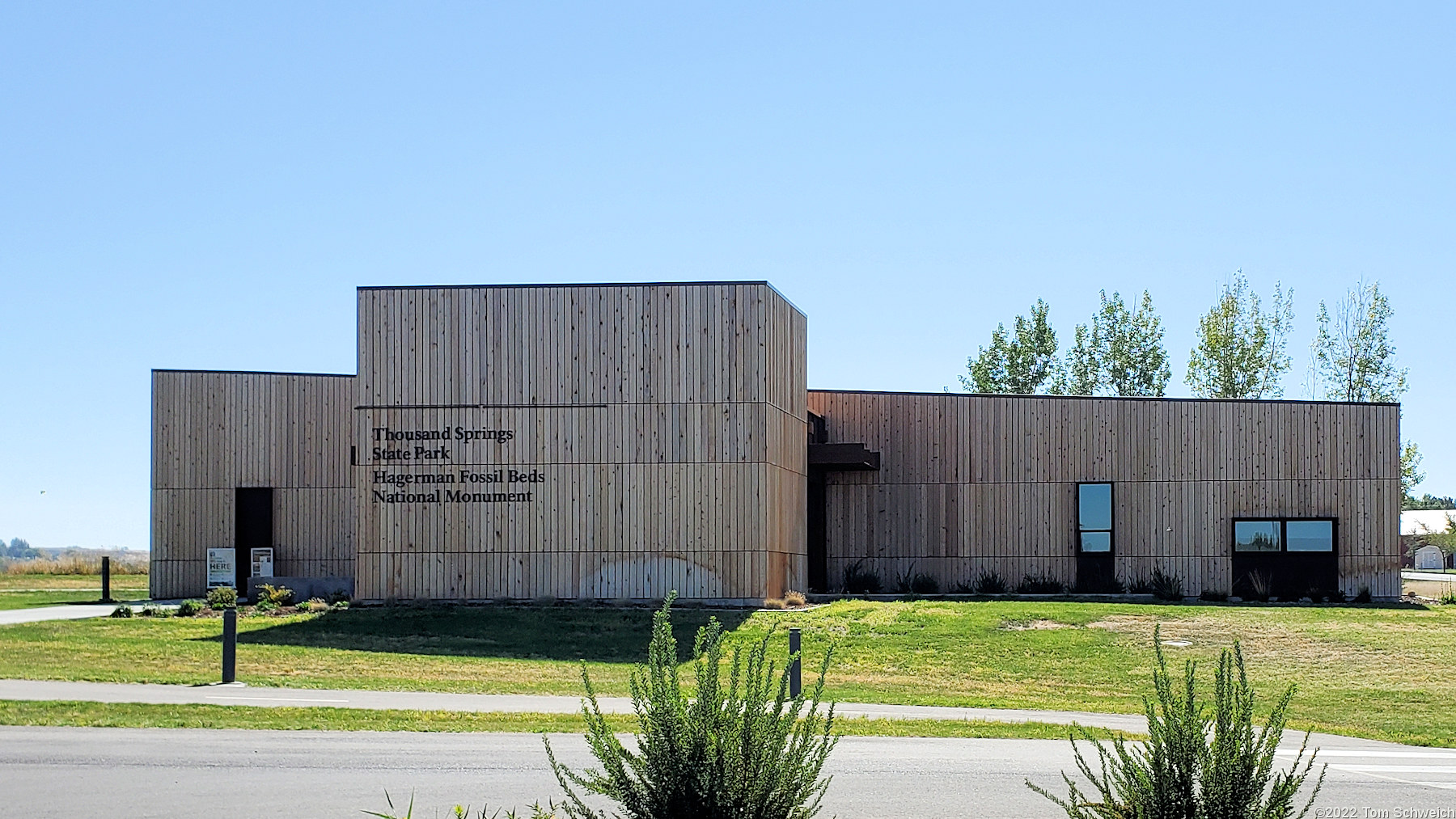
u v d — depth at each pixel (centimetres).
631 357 3484
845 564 4209
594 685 2275
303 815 1136
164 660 2466
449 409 3522
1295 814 1186
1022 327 6631
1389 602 3916
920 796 1275
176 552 4228
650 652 921
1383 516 4022
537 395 3506
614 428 3478
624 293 3497
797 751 898
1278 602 3916
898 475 4203
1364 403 4050
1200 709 887
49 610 3606
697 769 858
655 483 3456
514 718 1745
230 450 4262
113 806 1162
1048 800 1256
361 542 3519
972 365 6681
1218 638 2984
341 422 4281
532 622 3155
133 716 1680
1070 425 4144
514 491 3494
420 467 3522
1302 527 4041
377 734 1593
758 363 3447
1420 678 2545
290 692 2047
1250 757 863
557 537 3478
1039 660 2733
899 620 3203
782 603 3447
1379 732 1948
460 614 3266
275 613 3378
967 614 3303
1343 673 2600
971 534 4162
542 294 3522
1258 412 4081
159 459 4241
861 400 4231
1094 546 4112
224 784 1262
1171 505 4084
